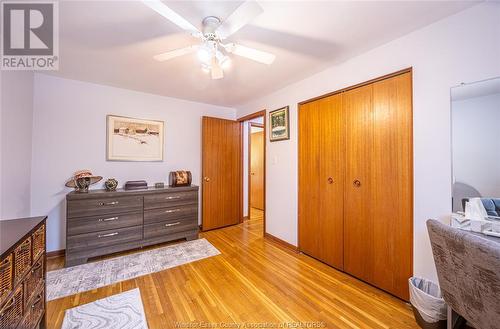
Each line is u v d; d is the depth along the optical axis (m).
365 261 1.95
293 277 2.05
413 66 1.63
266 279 2.02
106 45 1.79
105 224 2.39
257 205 5.20
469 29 1.37
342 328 1.41
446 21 1.46
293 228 2.72
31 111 2.30
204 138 3.48
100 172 2.77
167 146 3.30
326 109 2.30
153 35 1.64
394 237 1.75
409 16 1.44
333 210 2.24
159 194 2.77
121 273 2.09
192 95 3.22
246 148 4.24
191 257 2.48
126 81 2.63
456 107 1.43
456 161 1.43
